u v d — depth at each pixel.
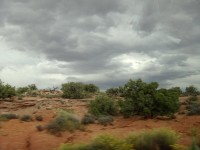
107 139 13.16
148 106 30.36
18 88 70.88
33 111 37.28
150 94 31.27
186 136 19.12
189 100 44.09
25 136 20.20
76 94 54.19
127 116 31.73
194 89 68.31
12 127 23.53
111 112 34.69
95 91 72.38
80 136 20.67
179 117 29.78
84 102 45.59
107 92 66.06
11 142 18.44
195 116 28.77
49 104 43.09
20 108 40.75
